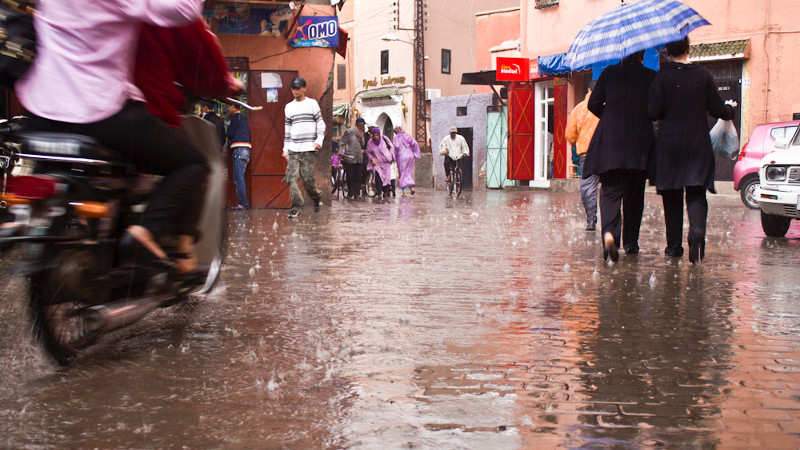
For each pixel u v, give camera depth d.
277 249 8.66
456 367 3.92
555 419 3.16
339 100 52.84
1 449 2.85
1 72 3.75
